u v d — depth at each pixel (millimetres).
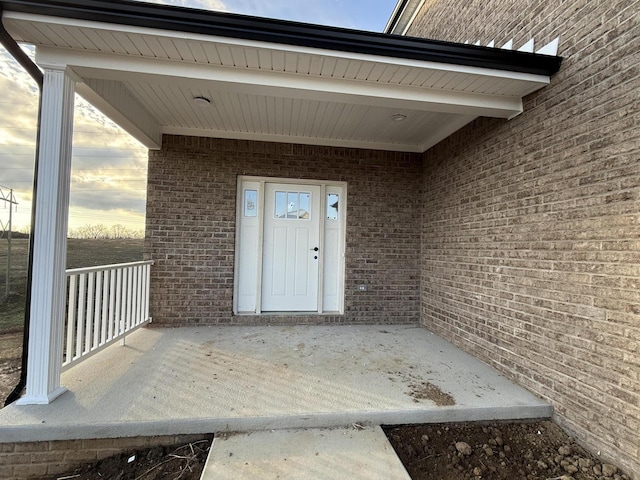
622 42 1902
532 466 1894
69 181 2312
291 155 4434
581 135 2170
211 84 2492
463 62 2365
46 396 2143
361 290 4539
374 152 4605
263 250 4539
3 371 3422
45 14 1925
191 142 4219
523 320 2645
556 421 2287
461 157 3691
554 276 2354
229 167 4297
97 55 2268
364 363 3020
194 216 4219
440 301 4047
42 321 2152
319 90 2555
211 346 3395
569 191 2254
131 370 2719
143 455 1955
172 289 4168
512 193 2840
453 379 2717
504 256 2910
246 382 2541
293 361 3023
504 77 2436
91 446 1957
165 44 2152
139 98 3281
